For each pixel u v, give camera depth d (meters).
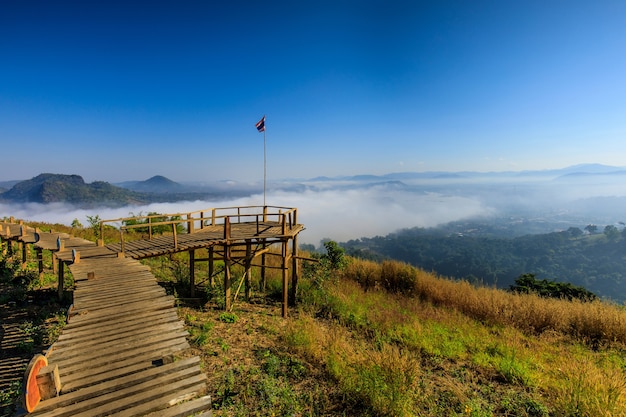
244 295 15.43
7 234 14.02
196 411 4.48
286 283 13.45
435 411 7.63
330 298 15.16
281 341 10.58
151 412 4.34
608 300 16.17
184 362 5.20
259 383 8.01
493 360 10.35
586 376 8.66
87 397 4.41
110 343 5.69
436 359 10.28
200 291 14.75
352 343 11.14
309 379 8.48
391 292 18.27
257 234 13.62
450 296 17.02
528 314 14.37
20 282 12.83
